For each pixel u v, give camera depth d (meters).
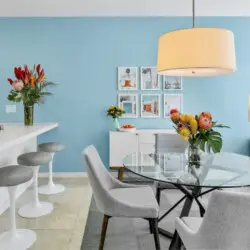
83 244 2.07
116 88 3.92
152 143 3.59
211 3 3.36
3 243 1.95
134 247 2.03
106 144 3.97
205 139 1.88
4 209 2.61
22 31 3.81
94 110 3.94
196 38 1.67
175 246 1.81
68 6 3.43
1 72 3.83
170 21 3.86
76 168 3.99
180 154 2.50
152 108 3.95
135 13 3.71
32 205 2.61
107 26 3.86
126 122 3.97
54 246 2.01
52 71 3.87
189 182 1.66
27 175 1.92
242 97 3.98
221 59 1.69
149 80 3.92
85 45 3.87
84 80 3.90
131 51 3.89
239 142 4.02
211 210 1.13
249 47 3.92
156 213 1.76
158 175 1.81
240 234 1.11
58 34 3.84
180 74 2.11
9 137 1.98
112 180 2.24
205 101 3.97
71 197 3.03
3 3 3.30
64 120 3.93
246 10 3.61
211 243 1.18
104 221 1.88
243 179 1.70
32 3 3.31
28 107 2.99
